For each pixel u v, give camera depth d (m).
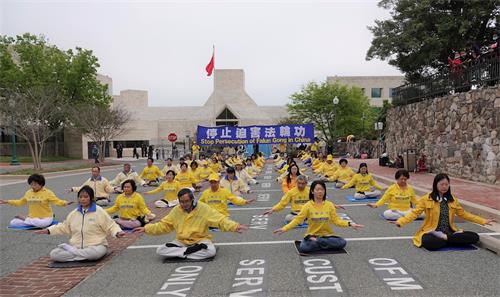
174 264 6.60
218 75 71.81
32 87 30.58
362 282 5.58
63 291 5.51
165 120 69.31
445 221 7.09
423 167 18.91
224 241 8.05
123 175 14.88
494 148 13.62
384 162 23.84
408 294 5.13
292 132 29.47
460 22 17.36
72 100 37.53
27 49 34.91
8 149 40.88
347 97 42.53
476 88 14.98
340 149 41.69
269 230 8.98
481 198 10.73
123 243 8.03
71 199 14.40
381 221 9.59
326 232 7.20
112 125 38.69
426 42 18.11
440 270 5.95
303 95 43.50
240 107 69.50
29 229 9.46
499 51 14.23
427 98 19.53
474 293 5.11
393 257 6.63
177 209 7.05
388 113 25.67
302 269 6.19
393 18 20.28
